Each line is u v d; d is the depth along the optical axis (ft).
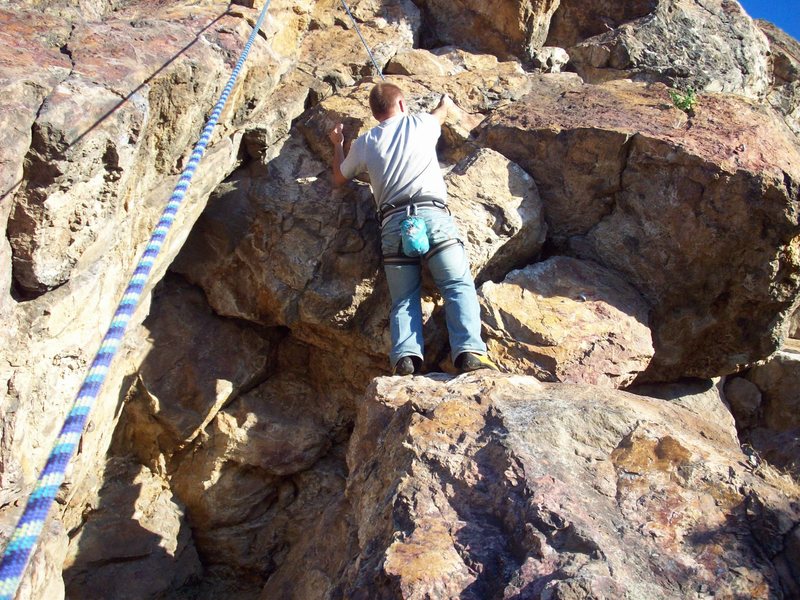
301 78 17.52
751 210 14.14
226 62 14.25
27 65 11.35
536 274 15.02
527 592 7.97
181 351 15.74
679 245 14.93
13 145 10.32
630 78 20.43
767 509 9.07
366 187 15.71
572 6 21.57
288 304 15.30
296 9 17.89
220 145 15.21
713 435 11.32
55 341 11.59
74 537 14.49
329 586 10.69
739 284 15.03
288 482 16.06
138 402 15.42
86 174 11.09
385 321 15.31
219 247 15.88
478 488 9.57
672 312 15.60
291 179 16.01
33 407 11.33
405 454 10.23
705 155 14.26
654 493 9.44
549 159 15.69
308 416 16.19
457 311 13.42
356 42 18.97
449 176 15.34
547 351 13.78
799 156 15.17
